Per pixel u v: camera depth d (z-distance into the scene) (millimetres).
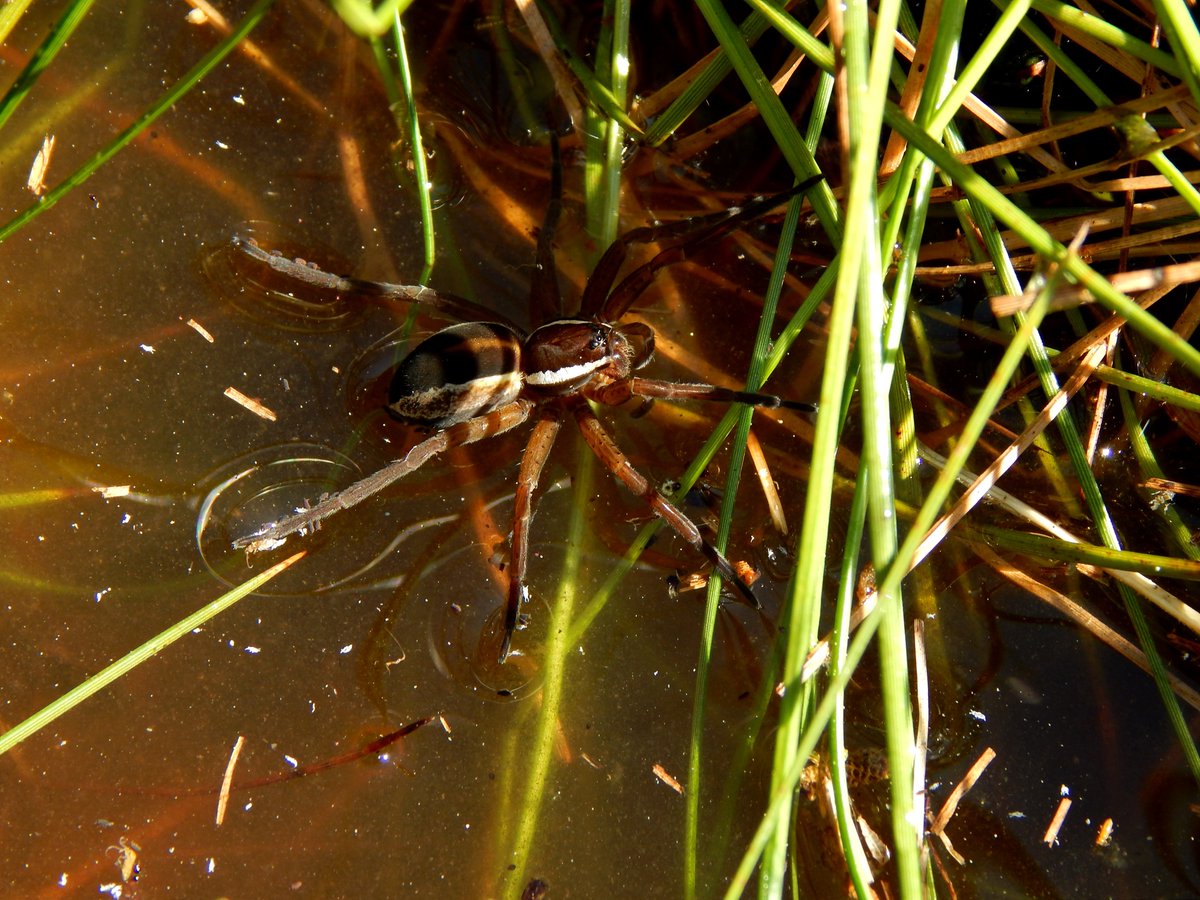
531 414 307
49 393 298
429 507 301
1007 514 302
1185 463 303
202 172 305
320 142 308
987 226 298
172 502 298
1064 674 298
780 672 296
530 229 310
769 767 295
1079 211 305
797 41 289
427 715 295
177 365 301
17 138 302
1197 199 288
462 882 292
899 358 299
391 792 293
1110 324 297
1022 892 292
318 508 295
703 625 296
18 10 288
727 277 310
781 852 277
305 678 295
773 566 301
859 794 294
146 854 290
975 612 300
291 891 290
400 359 304
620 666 297
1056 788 295
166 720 293
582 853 292
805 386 307
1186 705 297
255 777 292
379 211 307
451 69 311
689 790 290
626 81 306
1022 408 304
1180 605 293
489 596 299
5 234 292
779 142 295
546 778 294
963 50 308
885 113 279
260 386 302
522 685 296
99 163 291
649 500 297
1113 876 293
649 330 306
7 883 288
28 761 291
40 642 293
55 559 295
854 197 272
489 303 308
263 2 289
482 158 310
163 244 303
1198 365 272
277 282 304
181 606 296
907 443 300
